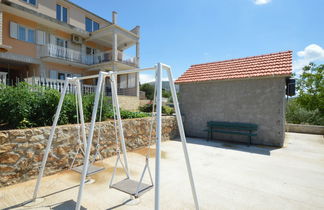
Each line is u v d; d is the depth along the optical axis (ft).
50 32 41.70
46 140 11.62
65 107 14.87
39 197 9.04
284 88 20.89
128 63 49.14
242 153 18.02
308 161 15.55
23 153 10.53
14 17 35.83
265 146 21.09
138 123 19.21
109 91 47.29
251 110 22.63
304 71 52.85
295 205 8.69
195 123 27.12
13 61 37.35
